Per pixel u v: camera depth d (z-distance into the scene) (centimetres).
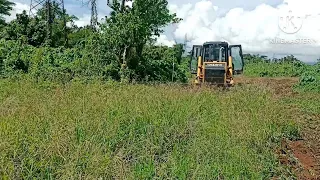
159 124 785
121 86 1386
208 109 1001
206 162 634
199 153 662
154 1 1906
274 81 2955
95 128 706
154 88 1313
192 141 733
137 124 780
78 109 832
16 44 2017
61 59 1955
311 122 1110
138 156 640
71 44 2864
